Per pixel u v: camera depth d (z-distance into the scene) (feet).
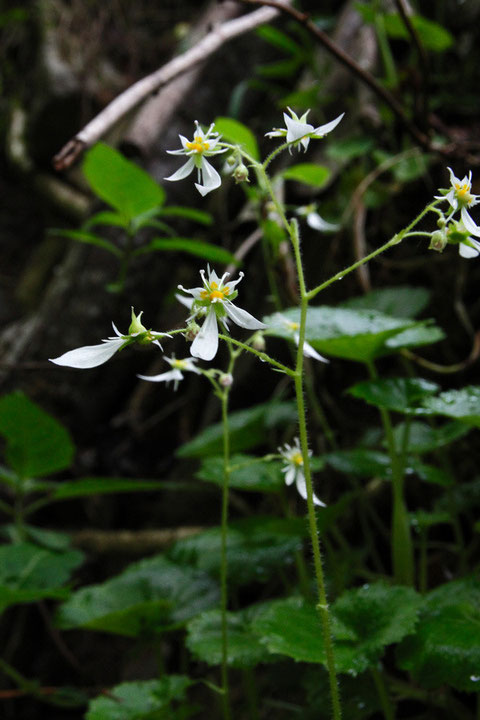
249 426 2.46
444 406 1.99
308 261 3.23
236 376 3.27
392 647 2.28
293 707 2.26
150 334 1.65
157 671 2.89
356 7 3.17
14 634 3.21
